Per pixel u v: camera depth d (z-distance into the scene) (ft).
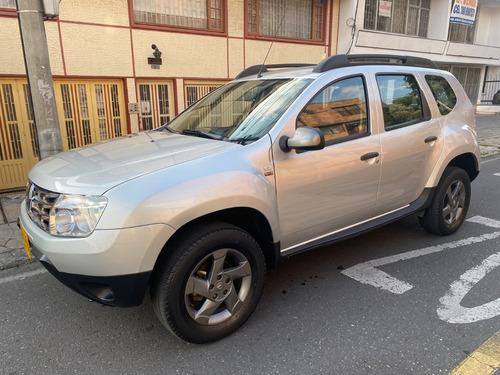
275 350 8.16
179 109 28.76
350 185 10.03
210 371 7.59
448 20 52.95
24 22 13.58
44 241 7.27
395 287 10.55
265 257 9.46
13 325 9.25
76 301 10.29
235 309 8.51
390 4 49.01
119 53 25.34
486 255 12.34
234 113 10.25
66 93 24.29
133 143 9.83
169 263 7.43
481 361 7.66
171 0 27.25
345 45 38.24
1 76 21.42
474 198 18.57
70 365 7.84
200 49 28.89
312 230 9.68
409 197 12.00
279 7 33.50
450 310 9.42
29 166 23.27
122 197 6.90
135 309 9.85
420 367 7.54
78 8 23.27
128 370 7.68
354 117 10.25
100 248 6.80
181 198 7.23
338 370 7.54
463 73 66.28
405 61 12.42
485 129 44.04
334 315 9.36
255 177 8.19
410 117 11.74
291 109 9.04
